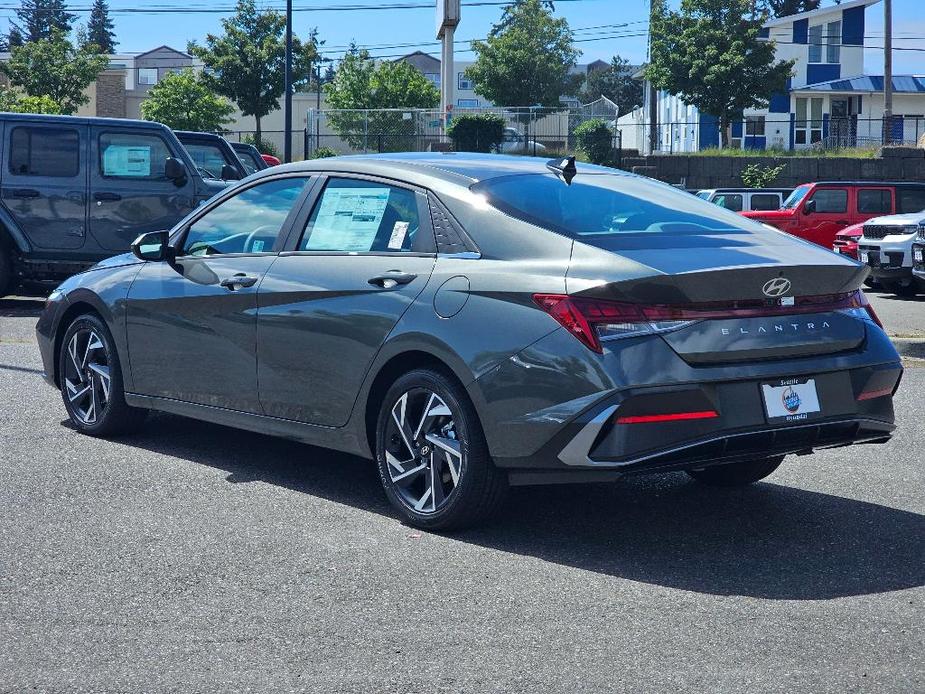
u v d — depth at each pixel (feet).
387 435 15.64
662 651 11.25
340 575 13.50
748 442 13.84
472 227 15.24
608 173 17.48
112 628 11.80
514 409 13.98
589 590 13.05
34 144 40.06
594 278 13.73
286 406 17.15
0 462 18.90
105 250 40.65
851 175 115.34
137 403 19.98
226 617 12.13
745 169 116.47
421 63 369.71
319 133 120.26
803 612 12.37
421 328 14.99
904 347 33.96
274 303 17.15
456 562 14.02
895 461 19.94
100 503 16.52
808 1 277.64
